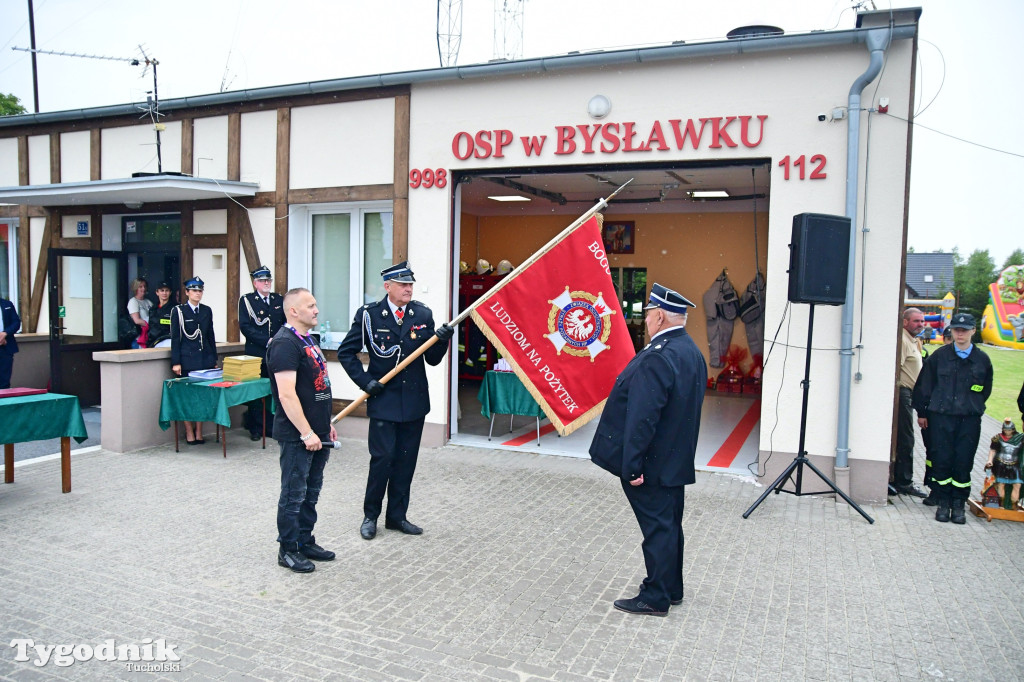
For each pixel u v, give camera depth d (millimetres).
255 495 6043
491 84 7539
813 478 6531
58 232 10445
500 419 9906
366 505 5164
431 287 7949
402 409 5055
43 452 7457
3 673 3252
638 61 6859
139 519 5375
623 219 13000
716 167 7047
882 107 6180
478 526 5441
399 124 7938
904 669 3502
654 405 3803
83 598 4035
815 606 4184
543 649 3598
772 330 6613
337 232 8781
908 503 6391
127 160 9602
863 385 6348
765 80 6555
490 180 9625
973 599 4332
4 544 4809
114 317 10250
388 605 4047
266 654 3479
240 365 7402
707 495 6359
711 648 3650
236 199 8883
